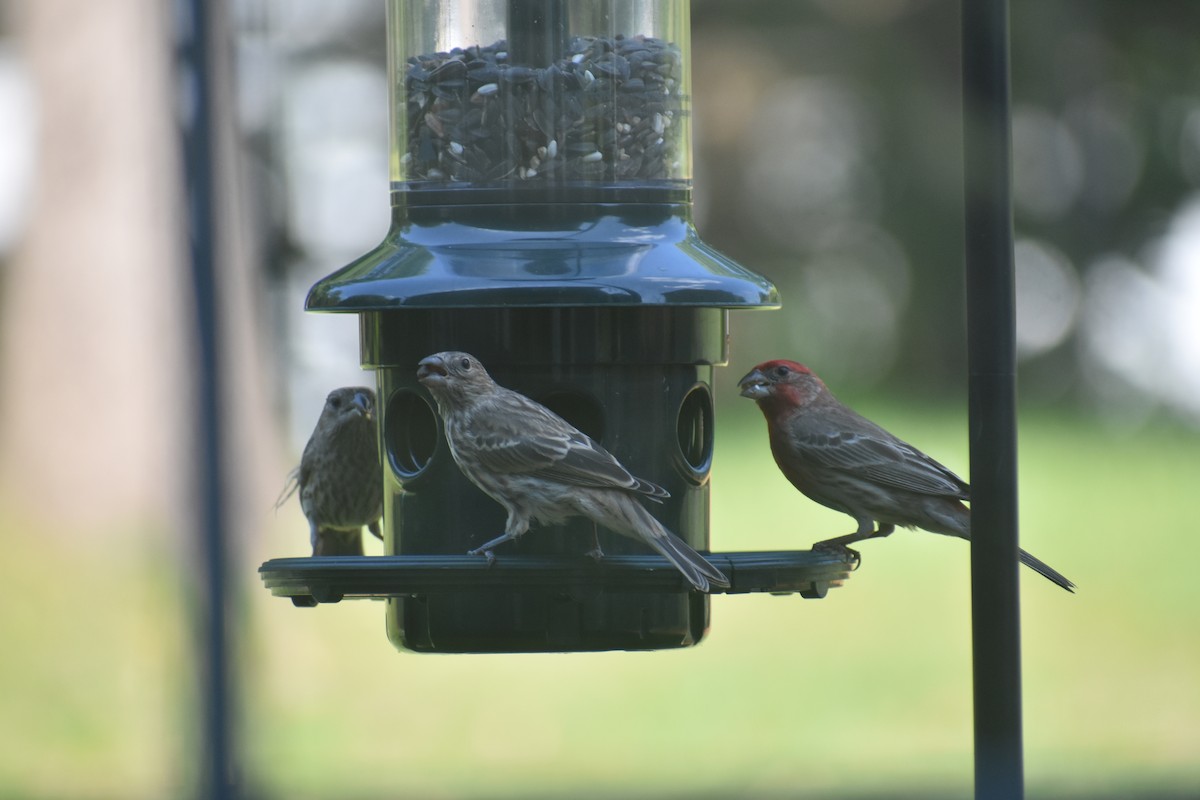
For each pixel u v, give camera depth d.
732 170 29.86
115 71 18.97
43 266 19.03
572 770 12.98
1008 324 5.54
